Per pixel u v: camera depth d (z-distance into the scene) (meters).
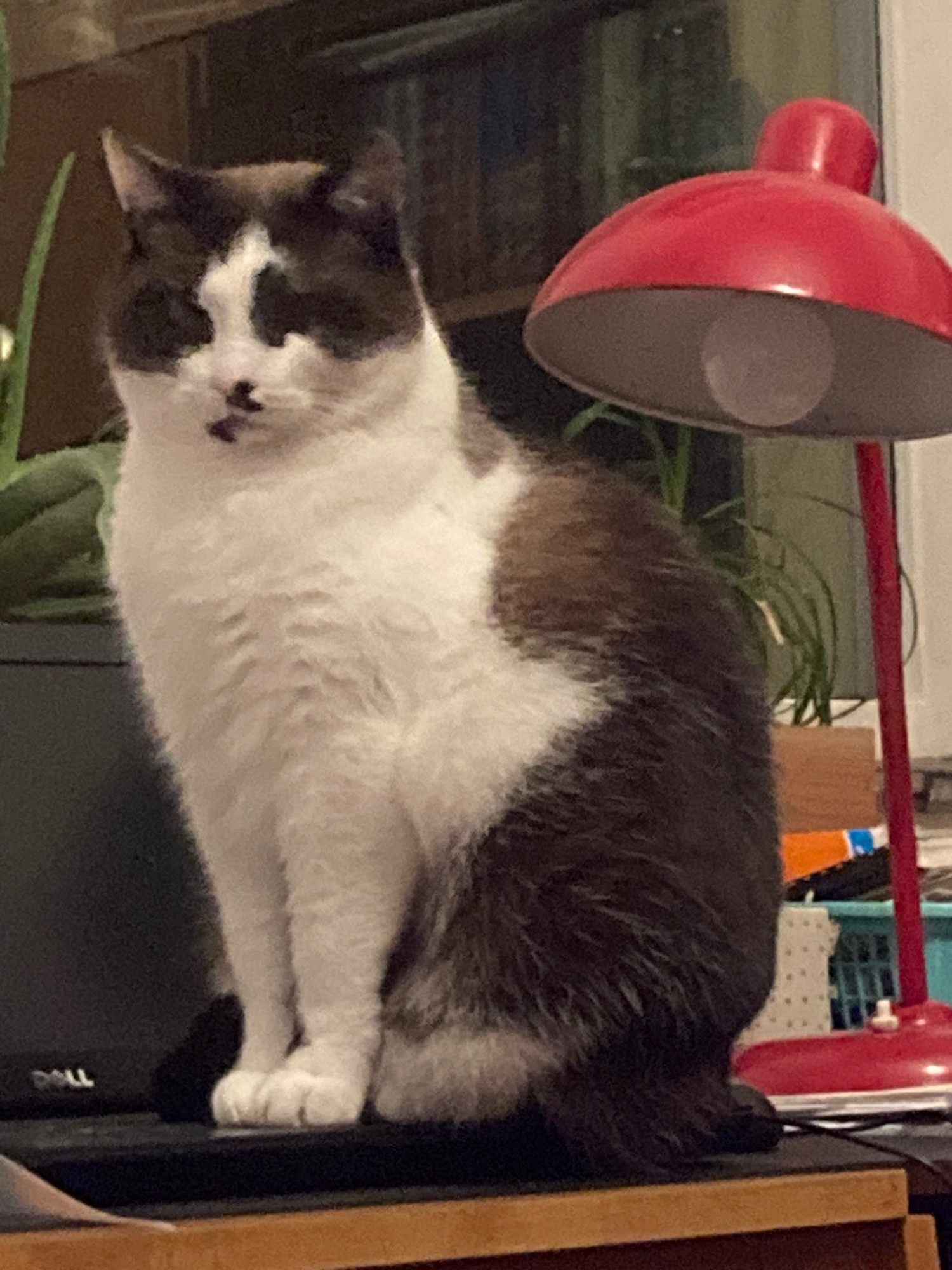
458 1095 0.86
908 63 1.91
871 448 1.15
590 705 0.90
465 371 1.21
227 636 0.90
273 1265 0.67
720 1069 0.89
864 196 0.98
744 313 1.03
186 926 1.06
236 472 0.91
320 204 0.93
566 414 1.72
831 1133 0.95
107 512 1.14
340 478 0.90
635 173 1.81
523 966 0.87
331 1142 0.77
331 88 1.81
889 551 1.14
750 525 1.67
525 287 1.75
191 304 0.91
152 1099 1.00
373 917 0.90
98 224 1.71
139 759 1.07
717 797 0.91
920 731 1.80
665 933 0.87
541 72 1.80
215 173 0.98
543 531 0.94
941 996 1.28
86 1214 0.67
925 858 1.33
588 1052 0.85
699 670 0.94
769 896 0.93
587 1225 0.74
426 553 0.90
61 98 1.78
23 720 1.05
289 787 0.90
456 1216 0.71
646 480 1.64
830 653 1.79
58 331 1.67
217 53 1.80
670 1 1.84
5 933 1.03
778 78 1.89
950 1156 0.86
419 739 0.89
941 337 0.90
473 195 1.79
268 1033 0.94
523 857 0.89
